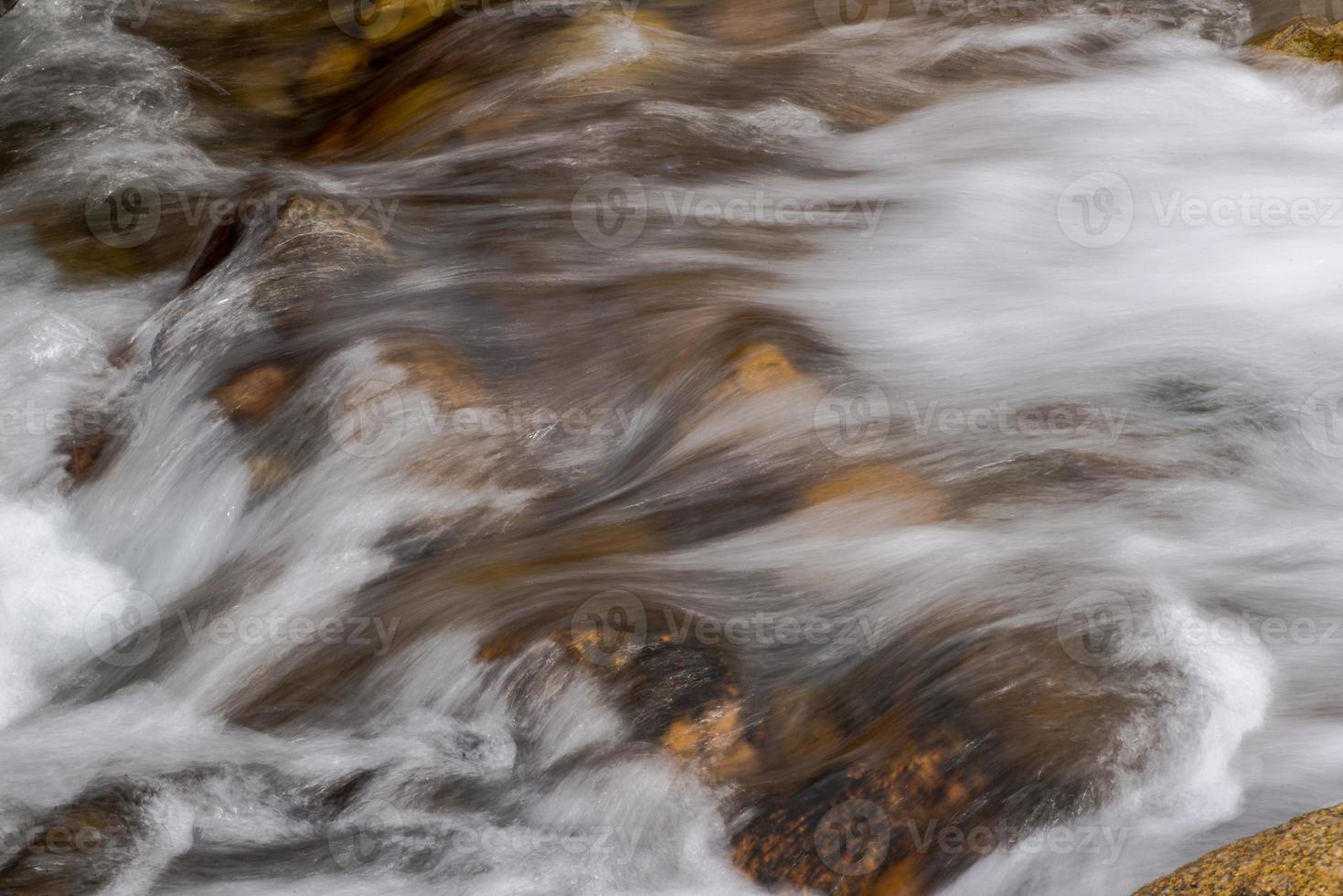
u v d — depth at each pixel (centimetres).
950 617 516
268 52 1148
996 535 565
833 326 722
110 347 785
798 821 455
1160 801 444
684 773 480
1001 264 795
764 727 491
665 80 976
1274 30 1041
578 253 784
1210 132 944
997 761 450
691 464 630
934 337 718
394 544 615
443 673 538
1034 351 706
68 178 970
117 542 675
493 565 584
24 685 612
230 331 711
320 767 526
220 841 501
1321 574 540
